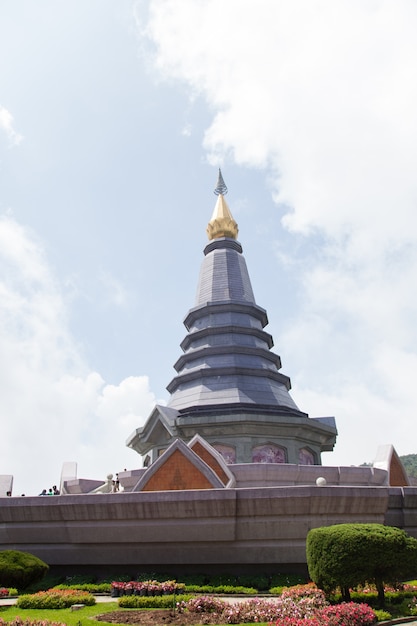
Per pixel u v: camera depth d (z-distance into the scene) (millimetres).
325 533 18516
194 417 38500
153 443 42781
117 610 17453
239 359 45219
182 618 16141
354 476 32562
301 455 41000
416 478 40500
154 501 24469
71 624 14797
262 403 41625
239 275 52875
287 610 16453
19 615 16312
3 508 26109
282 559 24141
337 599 18297
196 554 24562
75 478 39156
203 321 49250
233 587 21516
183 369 47969
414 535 27750
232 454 38031
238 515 24281
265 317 51406
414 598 18531
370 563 17453
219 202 59281
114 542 25062
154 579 23406
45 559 26000
